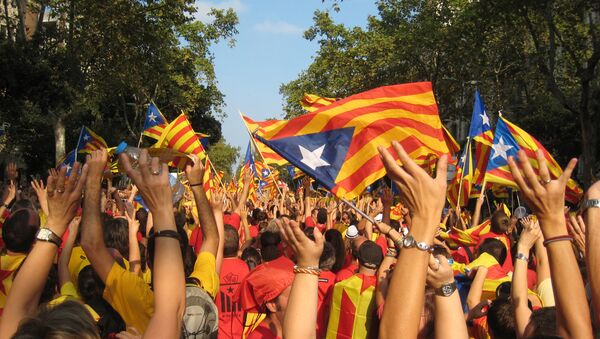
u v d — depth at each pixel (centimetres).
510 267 827
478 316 532
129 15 3353
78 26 3378
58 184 356
